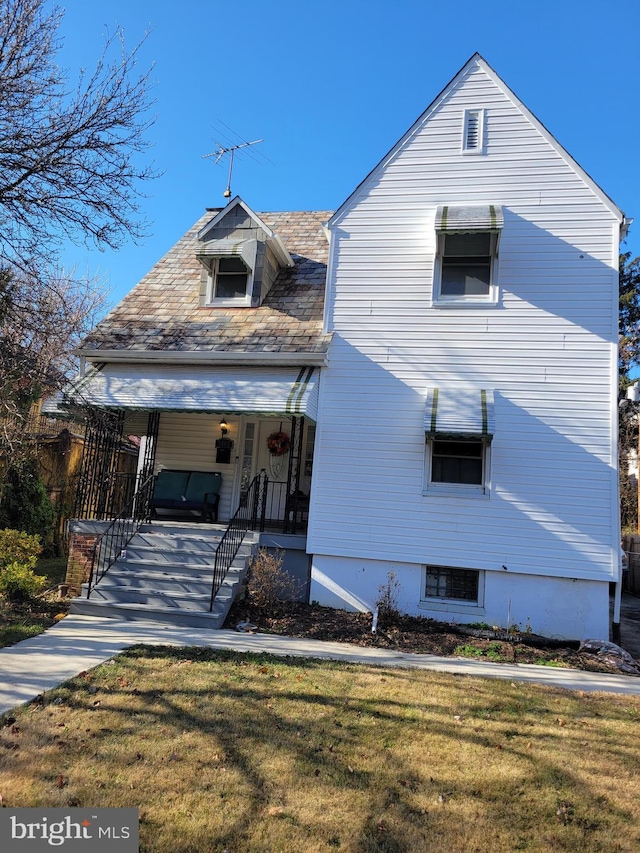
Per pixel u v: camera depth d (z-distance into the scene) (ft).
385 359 38.45
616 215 36.52
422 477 36.91
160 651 25.73
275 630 31.55
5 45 33.19
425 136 39.55
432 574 37.17
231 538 36.47
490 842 13.55
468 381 37.11
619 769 17.24
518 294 37.11
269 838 13.16
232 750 16.94
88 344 41.04
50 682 21.18
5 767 15.33
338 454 38.14
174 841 12.85
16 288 40.14
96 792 14.43
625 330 120.67
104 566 36.04
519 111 38.40
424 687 23.34
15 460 45.16
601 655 30.76
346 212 40.27
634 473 103.76
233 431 47.29
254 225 44.34
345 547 37.24
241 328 41.22
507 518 35.53
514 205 37.76
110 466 42.34
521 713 21.25
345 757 16.97
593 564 34.27
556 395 35.91
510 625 34.76
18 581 33.50
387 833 13.60
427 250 38.78
